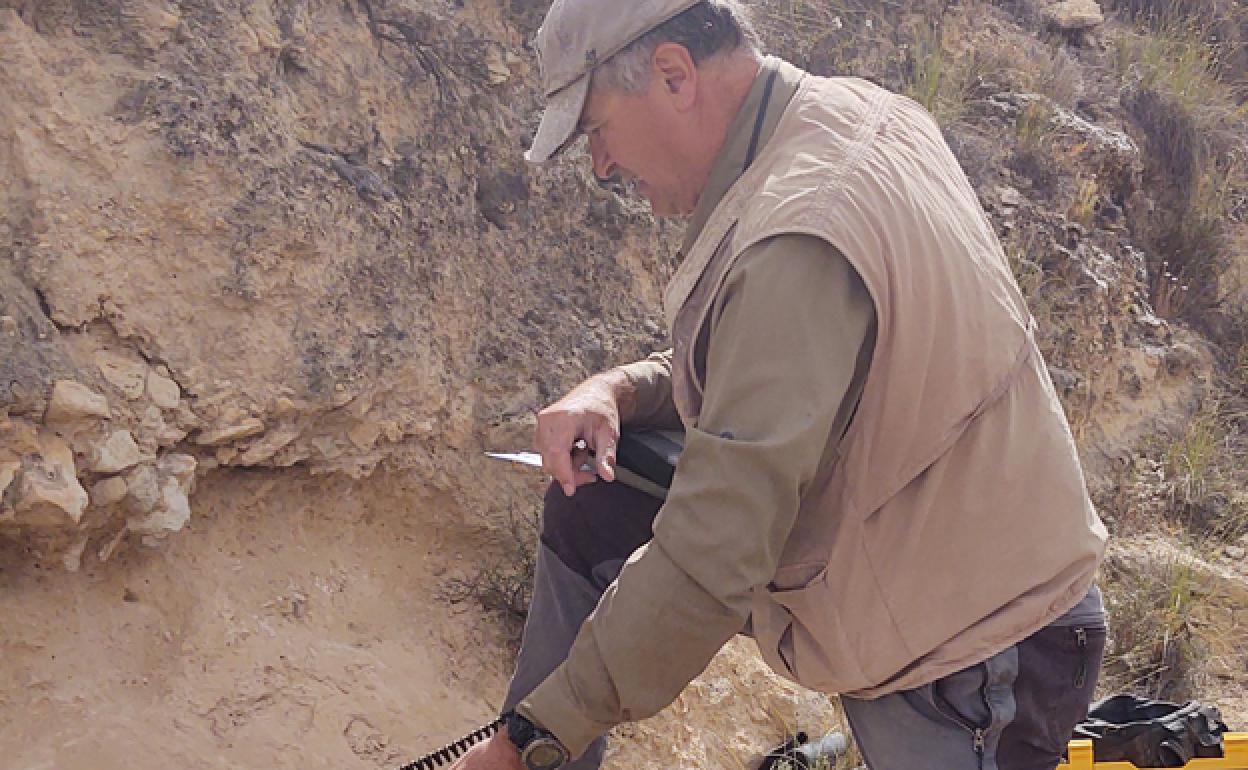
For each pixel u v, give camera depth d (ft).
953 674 6.34
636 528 7.78
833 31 15.29
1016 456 6.17
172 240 8.87
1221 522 15.19
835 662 6.40
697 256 5.98
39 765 7.80
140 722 8.29
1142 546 14.37
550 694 5.83
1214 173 18.78
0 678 7.95
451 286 10.61
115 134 8.73
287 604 9.40
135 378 8.49
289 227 9.32
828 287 5.59
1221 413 16.76
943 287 5.90
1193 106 18.93
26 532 8.02
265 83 9.69
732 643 11.02
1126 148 17.37
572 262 11.64
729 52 6.19
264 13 9.85
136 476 8.37
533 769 5.88
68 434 8.07
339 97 10.32
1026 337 6.31
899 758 6.51
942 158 6.39
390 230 10.14
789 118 6.12
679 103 6.18
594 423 7.55
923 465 6.02
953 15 17.46
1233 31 21.86
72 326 8.32
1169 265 18.06
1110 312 16.06
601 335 11.57
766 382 5.48
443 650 10.03
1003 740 6.63
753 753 10.36
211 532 9.26
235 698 8.75
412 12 10.94
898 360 5.81
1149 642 12.80
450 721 9.57
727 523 5.46
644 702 5.74
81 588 8.47
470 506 10.51
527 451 10.79
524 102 11.66
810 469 5.51
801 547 6.25
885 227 5.73
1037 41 18.71
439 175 10.79
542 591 8.06
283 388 9.23
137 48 9.07
